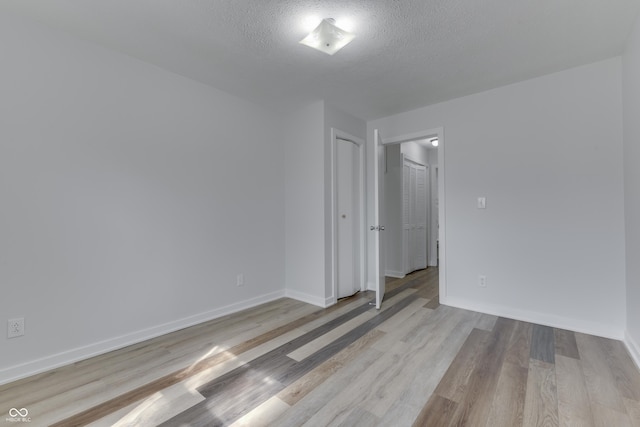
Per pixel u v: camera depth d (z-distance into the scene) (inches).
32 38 75.7
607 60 93.9
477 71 101.6
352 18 74.2
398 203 182.7
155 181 98.5
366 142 157.0
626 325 90.0
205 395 65.5
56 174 79.0
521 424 56.0
